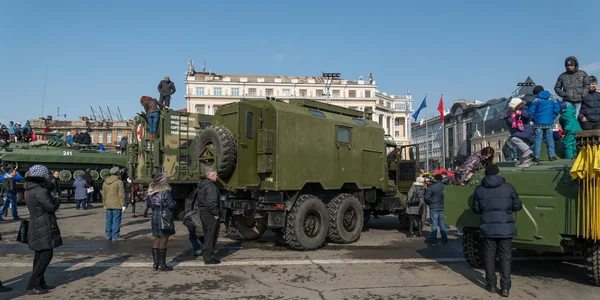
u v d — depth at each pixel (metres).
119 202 10.28
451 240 10.72
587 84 8.77
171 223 7.00
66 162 20.02
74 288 5.96
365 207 11.16
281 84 77.44
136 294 5.70
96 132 73.50
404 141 84.19
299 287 6.06
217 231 7.60
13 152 18.80
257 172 8.94
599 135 5.68
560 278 6.70
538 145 8.30
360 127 10.90
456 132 68.19
